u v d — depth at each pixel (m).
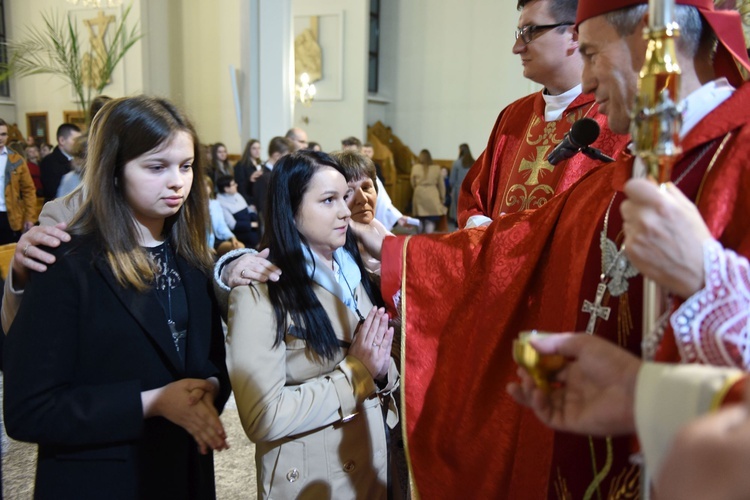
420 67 13.17
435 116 13.16
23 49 9.34
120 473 1.26
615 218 1.11
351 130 12.42
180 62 11.38
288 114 8.79
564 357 0.79
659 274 0.75
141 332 1.29
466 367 1.35
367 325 1.47
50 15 11.20
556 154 1.38
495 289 1.33
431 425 1.39
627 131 1.01
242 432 3.16
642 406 0.65
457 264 1.43
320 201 1.44
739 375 0.60
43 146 10.03
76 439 1.19
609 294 1.08
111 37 10.83
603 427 0.74
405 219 3.46
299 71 12.56
